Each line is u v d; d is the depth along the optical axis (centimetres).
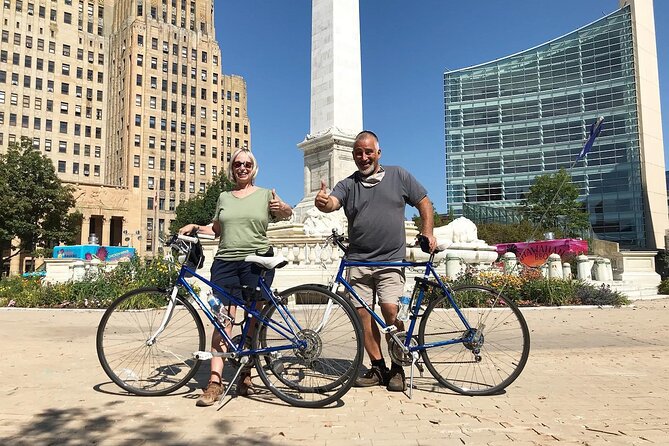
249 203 483
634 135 6738
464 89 8206
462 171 8050
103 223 7419
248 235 471
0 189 4509
